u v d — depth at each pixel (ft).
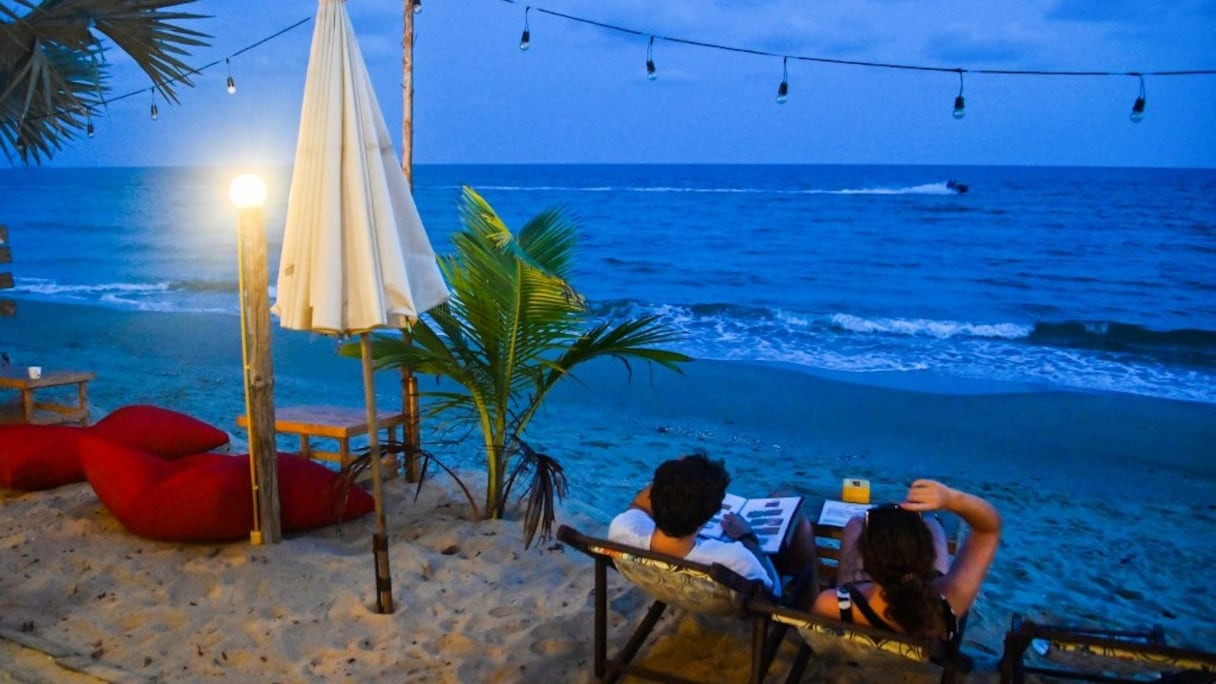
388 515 18.66
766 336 50.26
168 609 13.93
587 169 485.56
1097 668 13.06
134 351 41.45
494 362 17.43
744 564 11.06
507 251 14.97
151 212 167.94
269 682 12.00
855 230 120.26
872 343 48.03
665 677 11.87
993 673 12.90
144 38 21.57
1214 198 159.74
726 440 27.86
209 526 16.20
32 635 12.95
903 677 12.56
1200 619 15.88
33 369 23.24
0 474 19.56
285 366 37.86
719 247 106.93
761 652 10.33
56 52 24.66
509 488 17.98
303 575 15.26
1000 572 17.89
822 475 24.54
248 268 15.69
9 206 182.50
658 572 10.80
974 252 96.89
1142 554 19.04
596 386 34.86
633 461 25.27
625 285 79.56
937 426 29.99
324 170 12.33
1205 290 71.67
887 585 9.63
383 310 12.55
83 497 19.01
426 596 14.70
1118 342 49.03
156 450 19.99
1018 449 27.43
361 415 20.10
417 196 206.90
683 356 17.65
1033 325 51.88
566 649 13.00
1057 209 140.46
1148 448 27.61
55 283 73.61
